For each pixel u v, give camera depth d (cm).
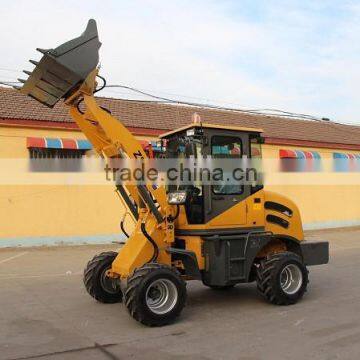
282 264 779
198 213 755
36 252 1473
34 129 1562
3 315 752
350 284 968
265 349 576
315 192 2252
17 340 623
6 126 1523
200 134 753
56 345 601
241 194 783
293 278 801
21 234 1548
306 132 2314
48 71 686
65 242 1612
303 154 2177
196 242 745
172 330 658
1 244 1520
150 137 1762
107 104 1839
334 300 823
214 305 799
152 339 620
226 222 762
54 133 1588
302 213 2198
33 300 855
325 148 2294
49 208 1589
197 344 598
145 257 722
